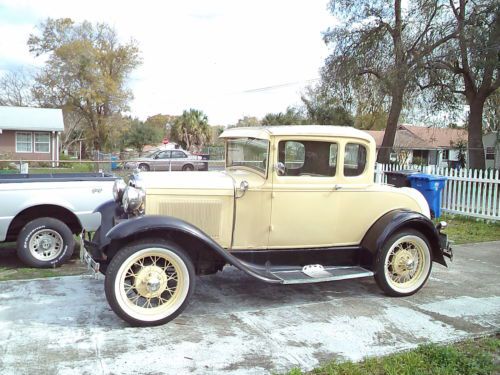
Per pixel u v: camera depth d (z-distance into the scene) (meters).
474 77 17.47
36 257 6.11
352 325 4.24
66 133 47.56
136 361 3.46
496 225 9.85
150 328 4.09
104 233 4.79
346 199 4.98
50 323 4.15
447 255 5.39
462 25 16.08
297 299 4.97
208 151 38.28
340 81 20.56
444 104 19.39
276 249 4.88
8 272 5.94
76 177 6.94
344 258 5.14
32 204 5.98
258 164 4.89
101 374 3.27
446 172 11.21
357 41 20.31
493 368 3.45
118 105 45.06
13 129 30.20
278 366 3.43
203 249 4.49
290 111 45.47
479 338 4.03
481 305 4.84
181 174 5.02
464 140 34.25
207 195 4.64
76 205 6.21
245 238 4.77
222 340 3.87
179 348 3.70
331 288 5.38
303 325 4.23
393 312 4.60
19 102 48.59
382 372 3.38
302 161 4.82
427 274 5.20
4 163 24.34
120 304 4.01
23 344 3.71
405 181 10.28
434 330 4.15
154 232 4.17
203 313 4.50
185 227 4.13
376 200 5.13
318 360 3.54
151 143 59.34
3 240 5.98
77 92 43.06
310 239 4.93
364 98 21.31
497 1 15.45
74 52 42.81
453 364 3.45
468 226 9.77
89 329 4.04
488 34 15.58
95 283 5.34
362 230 5.12
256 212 4.73
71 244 6.25
